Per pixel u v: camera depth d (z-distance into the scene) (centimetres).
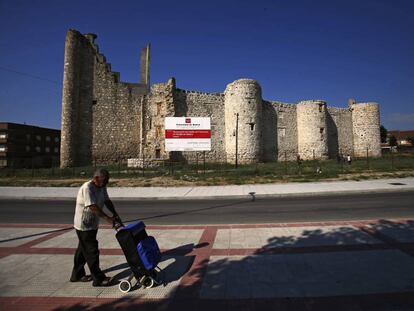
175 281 440
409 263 474
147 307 368
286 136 3884
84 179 2112
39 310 368
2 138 5997
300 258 511
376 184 1602
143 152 3125
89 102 3094
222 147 3466
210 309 356
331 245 575
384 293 381
